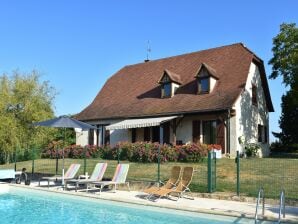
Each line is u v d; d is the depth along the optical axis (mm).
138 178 25578
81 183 24469
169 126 41125
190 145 31156
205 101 38062
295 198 18594
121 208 19094
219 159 33250
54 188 25234
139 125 37969
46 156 42781
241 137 37312
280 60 39844
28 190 25328
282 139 53281
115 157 36062
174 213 17453
